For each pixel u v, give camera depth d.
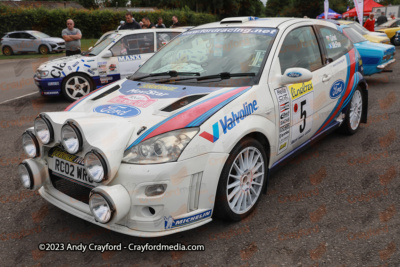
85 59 7.47
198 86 2.97
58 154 2.63
